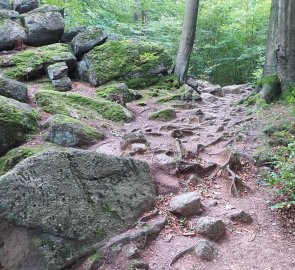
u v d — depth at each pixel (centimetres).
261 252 412
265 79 873
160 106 895
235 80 1533
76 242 390
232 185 527
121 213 434
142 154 588
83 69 1025
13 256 386
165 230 434
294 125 684
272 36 912
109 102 808
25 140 609
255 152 621
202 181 542
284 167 504
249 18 1488
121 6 1894
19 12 1191
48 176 414
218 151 622
